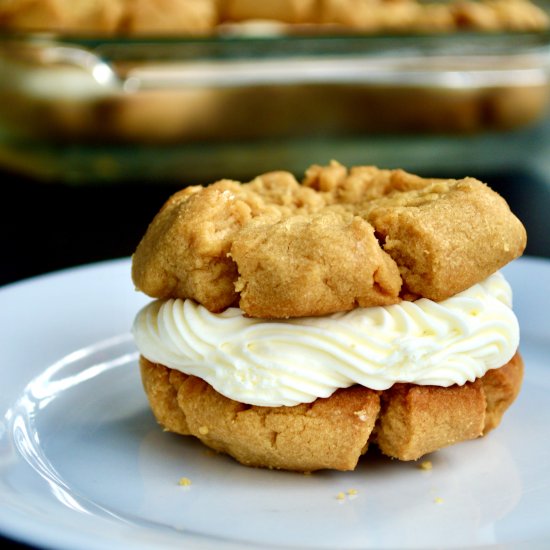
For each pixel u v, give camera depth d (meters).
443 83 0.44
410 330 0.25
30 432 0.28
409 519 0.25
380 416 0.26
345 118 0.44
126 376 0.30
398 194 0.28
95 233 0.40
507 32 0.44
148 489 0.26
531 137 0.46
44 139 0.42
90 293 0.32
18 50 0.41
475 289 0.26
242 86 0.42
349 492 0.26
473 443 0.27
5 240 0.39
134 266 0.27
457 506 0.25
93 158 0.43
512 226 0.26
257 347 0.26
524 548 0.24
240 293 0.26
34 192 0.43
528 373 0.30
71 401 0.29
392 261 0.26
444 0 0.56
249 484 0.26
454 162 0.46
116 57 0.41
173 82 0.42
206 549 0.23
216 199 0.26
